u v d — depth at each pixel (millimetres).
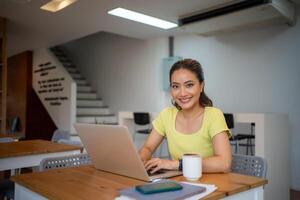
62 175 1229
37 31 5488
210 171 1258
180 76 1398
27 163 2115
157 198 856
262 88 4535
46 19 4676
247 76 4734
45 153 2176
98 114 7262
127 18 4562
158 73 5980
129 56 6789
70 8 4098
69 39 6227
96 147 1242
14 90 8367
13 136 3533
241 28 4527
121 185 1065
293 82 4184
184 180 1146
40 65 7637
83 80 8383
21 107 7961
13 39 6230
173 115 1559
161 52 5941
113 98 7312
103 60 7676
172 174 1207
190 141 1438
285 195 3520
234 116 3395
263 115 3148
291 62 4207
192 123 1471
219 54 5137
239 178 1183
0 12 4328
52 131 7324
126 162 1148
